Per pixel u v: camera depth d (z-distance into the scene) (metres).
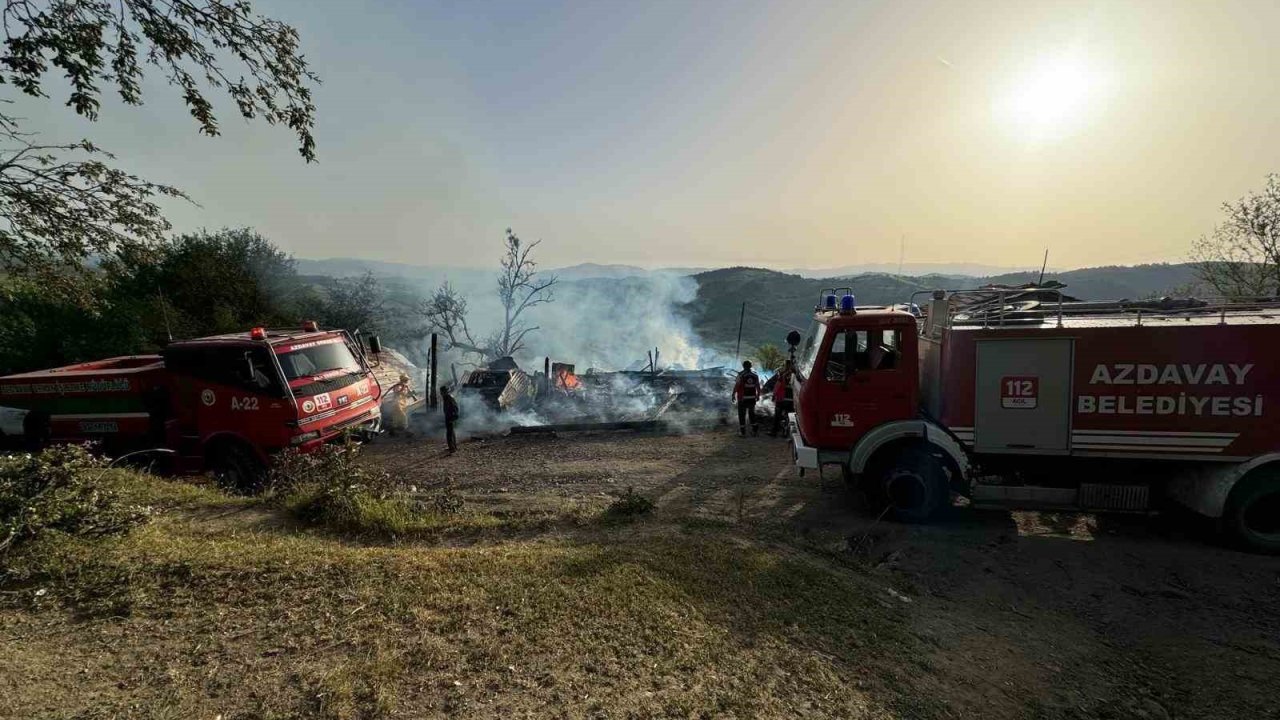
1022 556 6.70
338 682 3.31
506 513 7.77
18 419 10.57
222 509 7.10
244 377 9.54
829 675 3.93
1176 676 4.65
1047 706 4.05
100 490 5.71
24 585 4.34
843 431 7.85
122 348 17.02
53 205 7.42
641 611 4.46
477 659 3.68
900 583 6.04
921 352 8.75
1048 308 7.67
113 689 3.22
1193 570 6.32
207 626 3.91
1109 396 6.88
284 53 5.81
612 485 9.60
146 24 5.24
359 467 8.17
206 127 5.80
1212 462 6.73
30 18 4.71
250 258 25.98
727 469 10.39
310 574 4.70
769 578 5.46
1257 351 6.46
